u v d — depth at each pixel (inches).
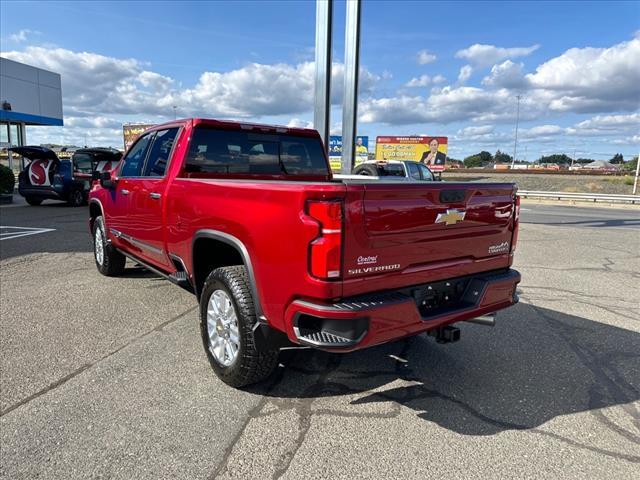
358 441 112.1
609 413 128.0
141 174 200.5
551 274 298.2
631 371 154.9
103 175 242.1
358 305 106.3
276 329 121.9
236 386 134.4
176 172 167.2
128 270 272.8
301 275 107.3
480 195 132.2
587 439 115.4
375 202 108.1
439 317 122.9
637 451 110.8
